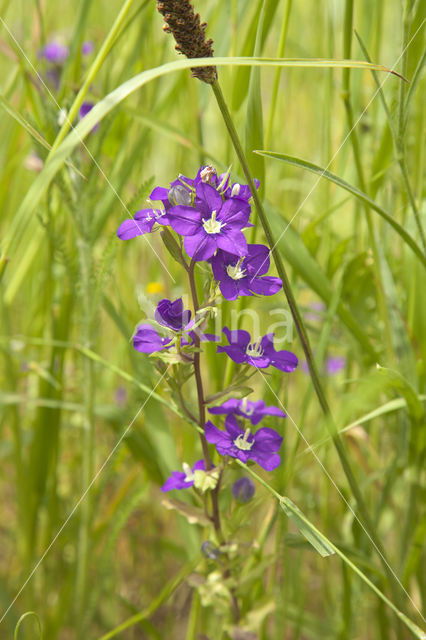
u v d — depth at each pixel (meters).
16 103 0.50
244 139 0.42
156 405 0.46
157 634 0.46
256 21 0.43
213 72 0.36
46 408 0.48
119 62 0.49
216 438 0.39
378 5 0.46
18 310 0.62
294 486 0.50
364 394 0.40
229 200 0.37
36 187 0.36
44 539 0.49
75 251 0.46
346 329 0.47
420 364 0.44
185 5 0.36
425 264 0.40
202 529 0.46
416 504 0.45
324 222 0.49
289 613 0.47
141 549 0.54
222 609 0.42
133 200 0.43
